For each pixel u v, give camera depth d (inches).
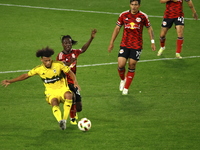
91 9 2413.9
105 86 1323.8
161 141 912.9
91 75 1427.2
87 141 911.0
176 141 914.1
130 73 1232.8
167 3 1592.0
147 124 1018.7
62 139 921.5
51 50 917.2
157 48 1779.0
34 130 973.2
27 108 1126.4
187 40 1895.9
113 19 2225.6
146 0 2657.5
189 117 1069.8
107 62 1579.7
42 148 872.3
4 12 2271.2
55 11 2337.6
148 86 1327.5
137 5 1196.5
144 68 1514.5
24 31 1958.7
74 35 1923.0
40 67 934.4
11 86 1306.6
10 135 941.2
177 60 1614.2
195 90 1288.1
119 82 1366.9
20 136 936.9
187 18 2277.3
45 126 1000.2
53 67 930.7
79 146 884.6
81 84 1334.9
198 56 1668.3
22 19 2158.0
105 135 945.5
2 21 2102.6
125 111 1114.1
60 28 2030.0
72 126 1006.4
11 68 1477.6
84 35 1930.4
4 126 995.9
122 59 1223.5
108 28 2064.5
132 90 1289.4
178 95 1242.0
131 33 1213.7
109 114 1091.3
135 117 1069.1
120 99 1208.2
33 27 2028.8
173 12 1581.0
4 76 1393.9
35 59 1584.6
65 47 1016.9
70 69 987.9
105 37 1914.4
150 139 923.4
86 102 1181.1
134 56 1211.2
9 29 1977.1
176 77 1417.3
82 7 2453.2
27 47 1728.6
